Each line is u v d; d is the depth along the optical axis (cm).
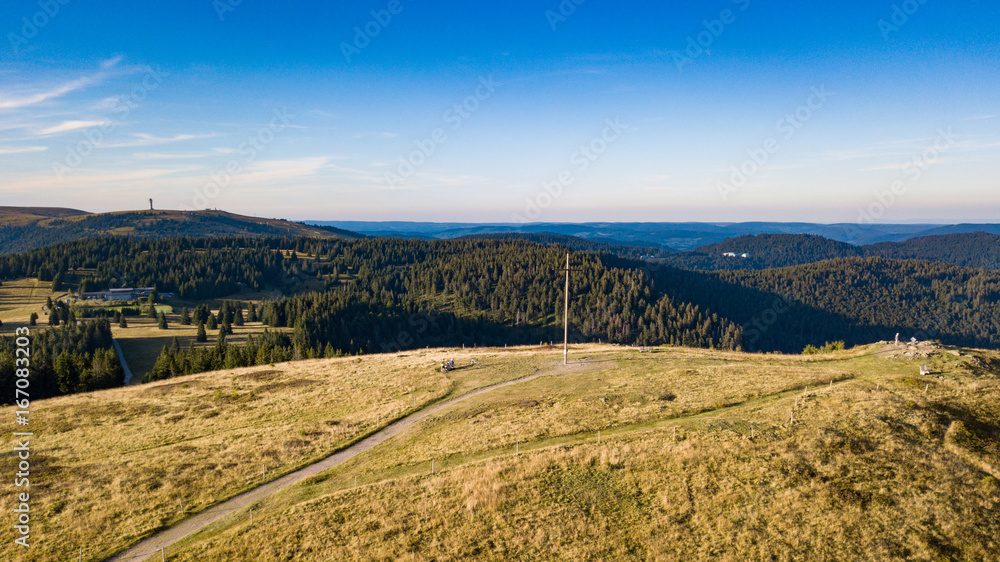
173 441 3641
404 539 2214
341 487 2781
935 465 2484
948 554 1931
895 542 2006
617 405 3638
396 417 3859
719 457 2684
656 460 2725
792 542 2045
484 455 3008
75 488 2841
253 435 3688
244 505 2666
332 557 2117
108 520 2520
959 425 2839
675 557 2012
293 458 3234
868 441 2734
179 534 2411
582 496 2472
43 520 2514
